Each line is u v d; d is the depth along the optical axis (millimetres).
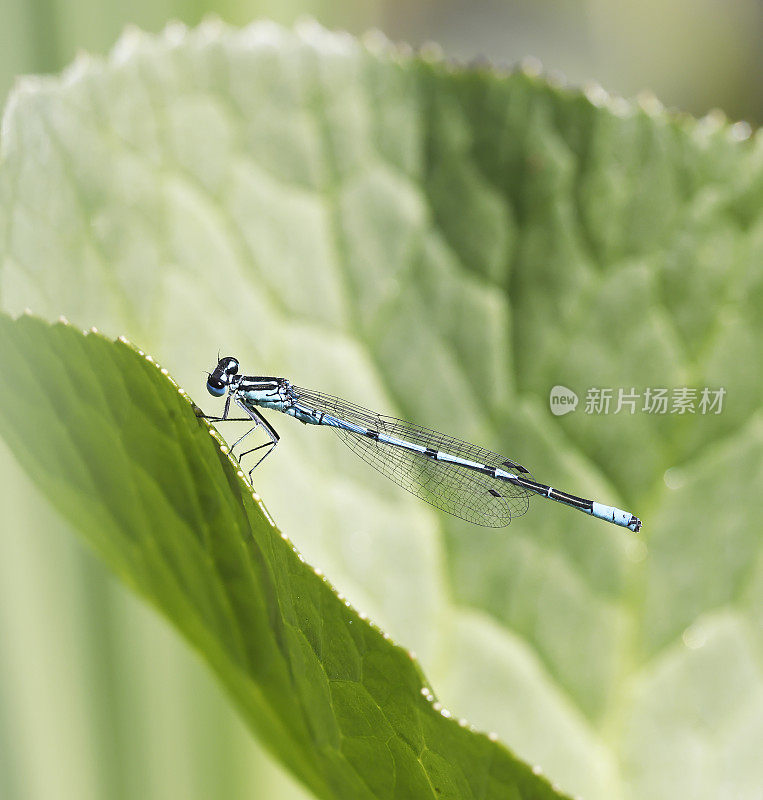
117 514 285
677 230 307
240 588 281
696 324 308
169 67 303
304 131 307
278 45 306
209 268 303
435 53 307
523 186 308
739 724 307
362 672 277
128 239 300
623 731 307
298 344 307
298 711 282
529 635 308
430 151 308
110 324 298
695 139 306
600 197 307
